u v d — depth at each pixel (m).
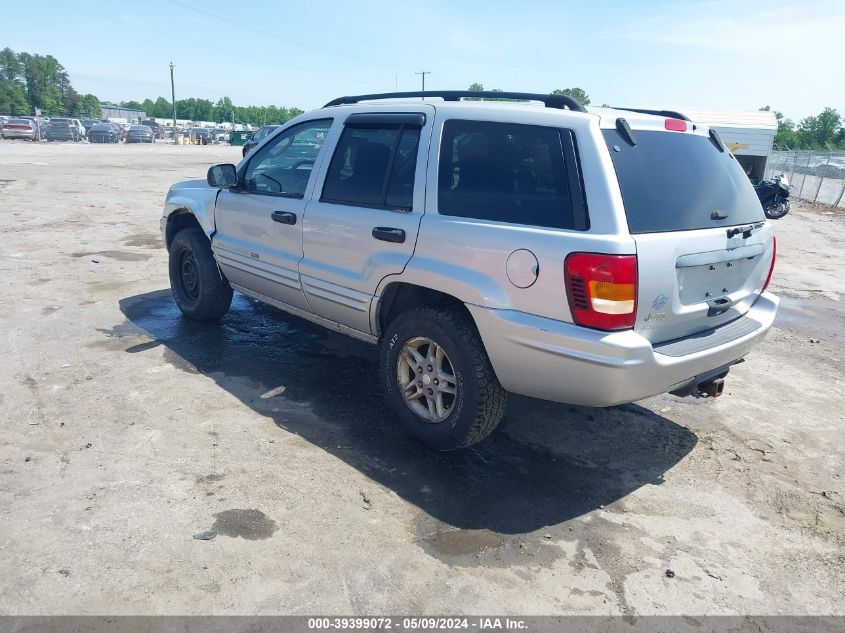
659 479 3.79
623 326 3.11
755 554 3.16
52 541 2.90
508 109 3.57
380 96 4.59
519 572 2.93
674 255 3.26
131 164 24.02
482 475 3.71
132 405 4.26
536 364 3.30
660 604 2.79
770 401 5.04
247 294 5.46
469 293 3.46
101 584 2.67
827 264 11.31
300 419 4.23
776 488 3.76
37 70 143.38
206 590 2.68
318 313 4.68
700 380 3.59
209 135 63.91
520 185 3.42
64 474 3.43
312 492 3.42
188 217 6.08
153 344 5.39
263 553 2.92
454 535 3.15
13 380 4.56
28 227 10.17
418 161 3.86
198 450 3.75
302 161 4.74
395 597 2.72
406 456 3.86
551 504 3.47
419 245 3.73
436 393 3.80
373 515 3.26
